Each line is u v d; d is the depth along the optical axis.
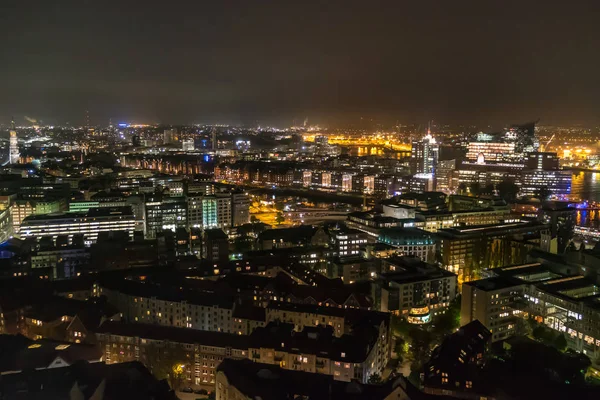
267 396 196.38
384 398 196.12
